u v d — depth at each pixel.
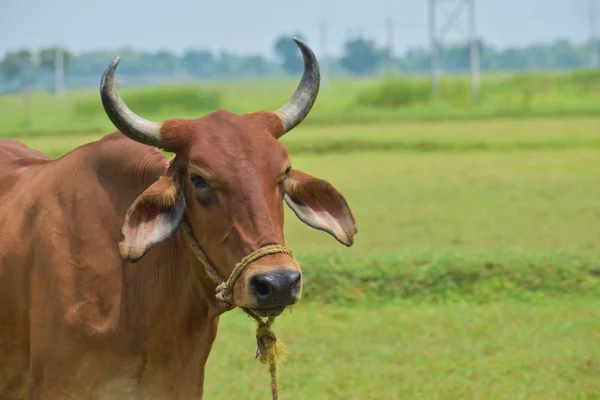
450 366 17.45
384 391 16.25
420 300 22.00
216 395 16.23
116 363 10.55
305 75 11.00
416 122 87.56
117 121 10.09
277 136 10.61
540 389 16.19
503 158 54.16
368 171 48.62
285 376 17.14
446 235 29.69
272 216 9.80
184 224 10.26
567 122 82.81
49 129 73.12
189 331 10.83
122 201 10.76
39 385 10.54
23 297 10.80
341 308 21.52
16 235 10.94
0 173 12.12
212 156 9.88
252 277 9.35
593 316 20.48
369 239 29.19
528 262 23.31
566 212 33.62
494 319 20.36
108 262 10.55
